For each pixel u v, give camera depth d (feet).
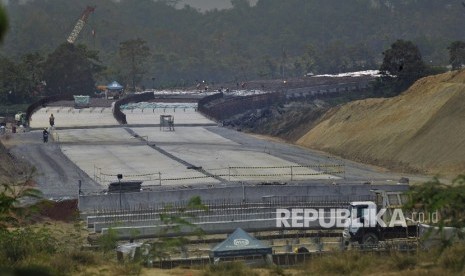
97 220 595.88
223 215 577.02
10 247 355.56
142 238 499.51
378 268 339.57
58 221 629.92
